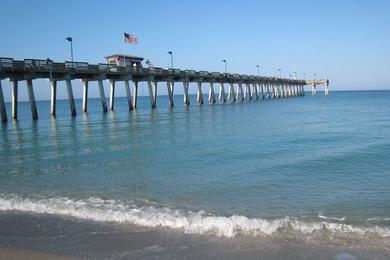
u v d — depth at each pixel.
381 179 11.63
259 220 7.79
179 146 19.08
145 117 39.19
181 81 55.75
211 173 12.77
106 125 31.08
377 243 6.64
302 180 11.62
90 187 11.21
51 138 23.23
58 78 37.28
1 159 16.47
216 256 6.26
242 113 43.88
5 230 7.60
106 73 41.97
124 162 15.18
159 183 11.52
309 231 7.23
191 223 7.71
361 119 34.50
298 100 89.12
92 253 6.45
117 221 7.95
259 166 13.77
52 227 7.70
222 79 66.50
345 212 8.48
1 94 32.66
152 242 6.85
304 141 20.33
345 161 14.51
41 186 11.46
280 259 6.12
